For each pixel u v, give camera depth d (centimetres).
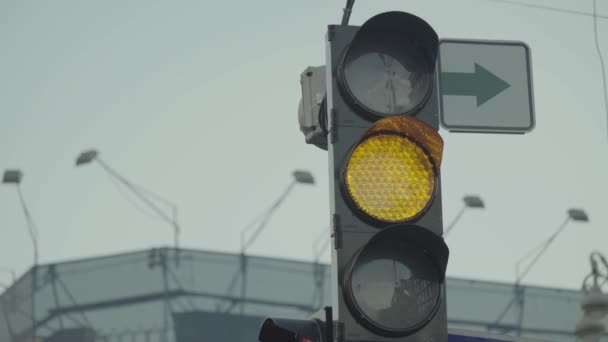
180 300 3788
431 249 407
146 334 3788
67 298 3678
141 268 3800
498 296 3697
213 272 3828
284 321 425
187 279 3791
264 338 445
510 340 624
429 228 418
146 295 3762
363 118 431
